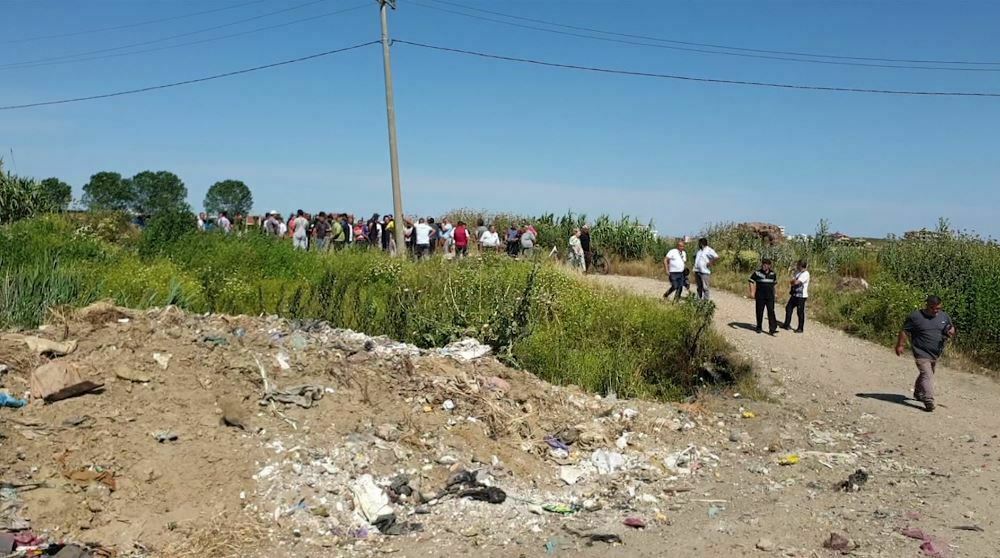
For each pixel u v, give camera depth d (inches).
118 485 221.3
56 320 319.0
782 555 225.5
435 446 284.2
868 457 358.6
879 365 579.8
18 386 250.1
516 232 973.8
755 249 1027.9
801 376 529.0
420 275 647.1
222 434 252.4
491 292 550.3
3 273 382.9
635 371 495.2
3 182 799.7
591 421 353.1
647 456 328.2
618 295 647.8
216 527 216.1
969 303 687.7
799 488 301.6
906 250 891.4
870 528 252.8
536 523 245.0
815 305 765.9
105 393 255.9
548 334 506.9
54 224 657.6
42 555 188.5
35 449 224.8
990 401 494.9
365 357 330.6
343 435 271.9
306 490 237.6
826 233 1118.4
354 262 694.5
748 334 629.3
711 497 284.5
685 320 562.9
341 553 213.5
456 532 233.0
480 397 329.1
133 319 314.5
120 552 199.9
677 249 702.5
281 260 684.1
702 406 441.1
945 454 369.4
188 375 275.9
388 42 874.8
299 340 327.9
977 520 266.1
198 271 593.6
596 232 1097.4
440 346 429.4
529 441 314.0
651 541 234.2
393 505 243.4
